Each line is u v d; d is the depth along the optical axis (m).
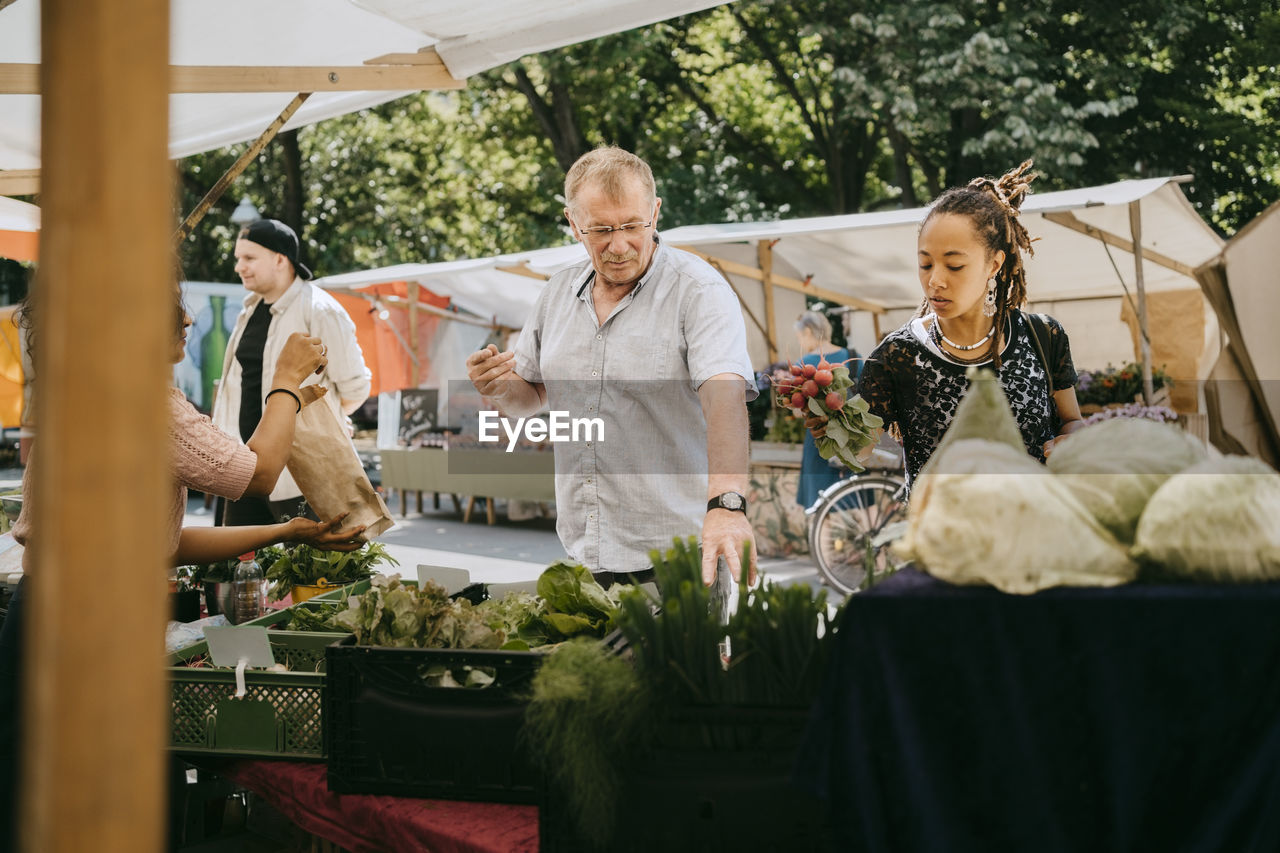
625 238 2.20
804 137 17.28
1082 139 12.79
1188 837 1.17
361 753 1.72
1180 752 1.18
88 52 0.82
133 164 0.83
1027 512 1.20
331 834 1.74
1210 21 14.20
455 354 10.95
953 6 12.99
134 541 0.84
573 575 2.05
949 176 15.03
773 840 1.40
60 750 0.84
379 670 1.70
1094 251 7.79
